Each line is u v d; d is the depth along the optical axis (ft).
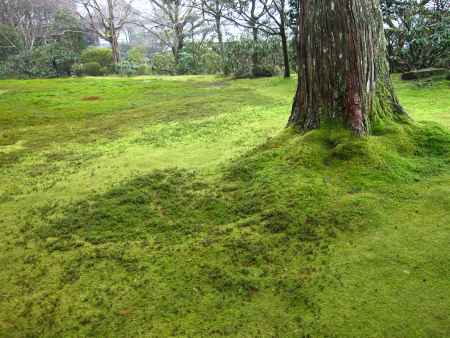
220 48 83.61
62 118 33.73
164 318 7.77
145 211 12.36
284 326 7.29
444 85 31.09
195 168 15.64
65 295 8.73
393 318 7.18
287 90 42.32
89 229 11.63
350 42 13.16
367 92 13.64
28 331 7.74
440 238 9.19
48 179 16.49
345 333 6.98
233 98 38.19
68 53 97.55
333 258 9.04
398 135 13.46
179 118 28.45
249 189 12.62
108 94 49.75
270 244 9.85
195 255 9.78
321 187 11.66
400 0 43.78
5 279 9.54
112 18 107.96
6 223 12.59
